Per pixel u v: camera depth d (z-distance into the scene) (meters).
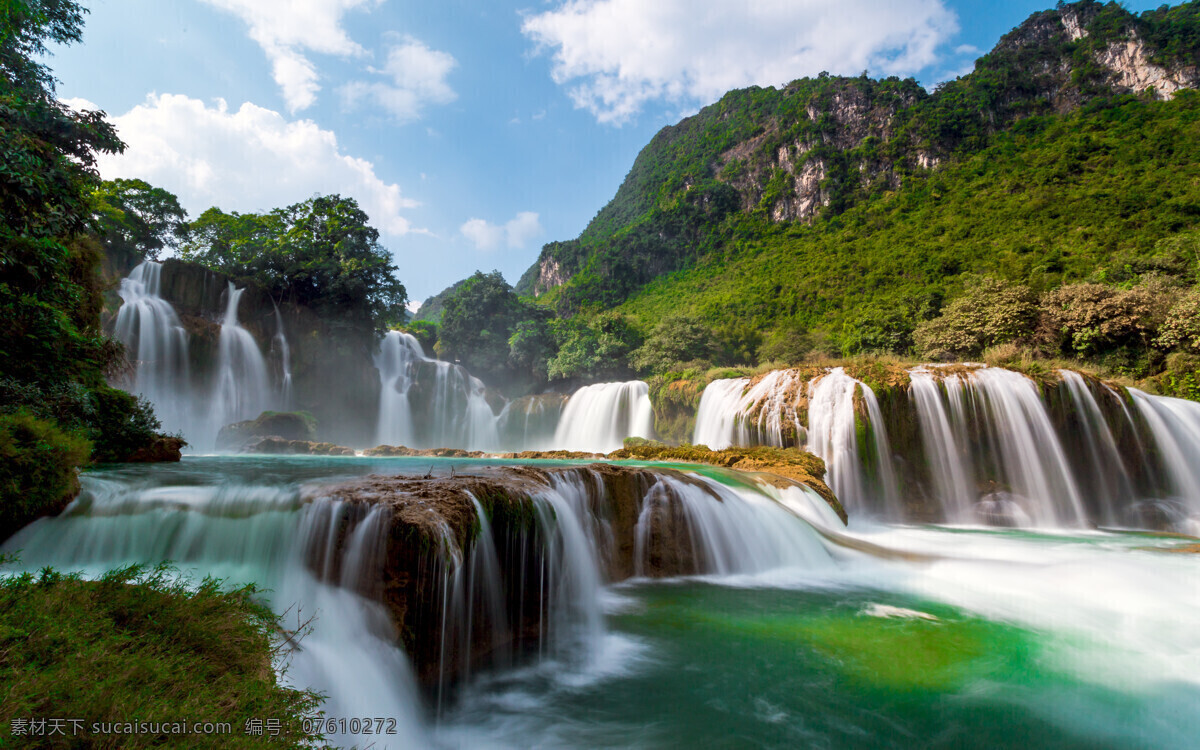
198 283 31.42
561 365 44.25
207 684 3.03
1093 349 22.97
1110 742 4.69
